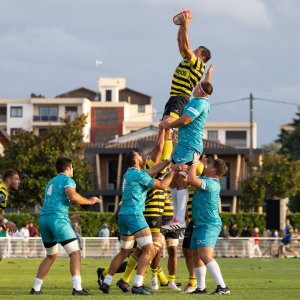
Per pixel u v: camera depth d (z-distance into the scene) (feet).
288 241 171.42
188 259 61.16
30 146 245.65
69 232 50.75
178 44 57.82
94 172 334.85
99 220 224.12
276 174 277.03
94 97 594.24
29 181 232.12
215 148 298.35
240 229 230.68
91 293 55.31
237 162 299.58
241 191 288.10
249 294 53.16
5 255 159.63
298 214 232.73
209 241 51.90
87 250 166.91
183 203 57.82
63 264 122.31
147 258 53.42
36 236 176.65
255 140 499.10
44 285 67.31
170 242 65.51
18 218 217.15
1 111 505.66
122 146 314.96
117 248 168.76
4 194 60.49
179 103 57.47
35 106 502.38
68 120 249.55
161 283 71.56
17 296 48.44
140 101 595.06
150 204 61.77
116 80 600.39
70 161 53.42
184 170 53.36
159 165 54.03
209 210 52.21
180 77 58.13
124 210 53.83
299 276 87.71
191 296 48.88
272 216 183.73
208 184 51.75
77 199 50.42
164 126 56.39
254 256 175.11
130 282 73.61
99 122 522.06
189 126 53.72
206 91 53.26
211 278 81.66
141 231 53.01
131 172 53.83
